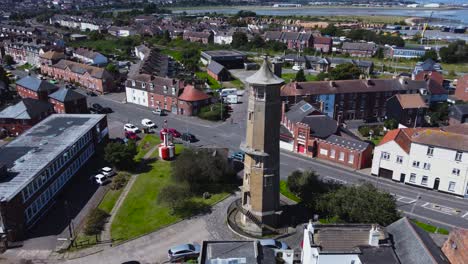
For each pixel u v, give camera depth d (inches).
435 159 2915.8
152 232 2361.0
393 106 4475.9
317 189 2551.7
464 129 3235.7
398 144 3046.3
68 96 4365.2
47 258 2111.2
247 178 2300.7
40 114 4001.0
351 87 4682.6
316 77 6545.3
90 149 3363.7
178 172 2859.3
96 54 7017.7
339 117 4330.7
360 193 2324.1
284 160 3491.6
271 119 2139.5
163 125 4320.9
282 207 2620.6
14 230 2228.1
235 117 4635.8
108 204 2662.4
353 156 3326.8
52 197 2659.9
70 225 2336.4
